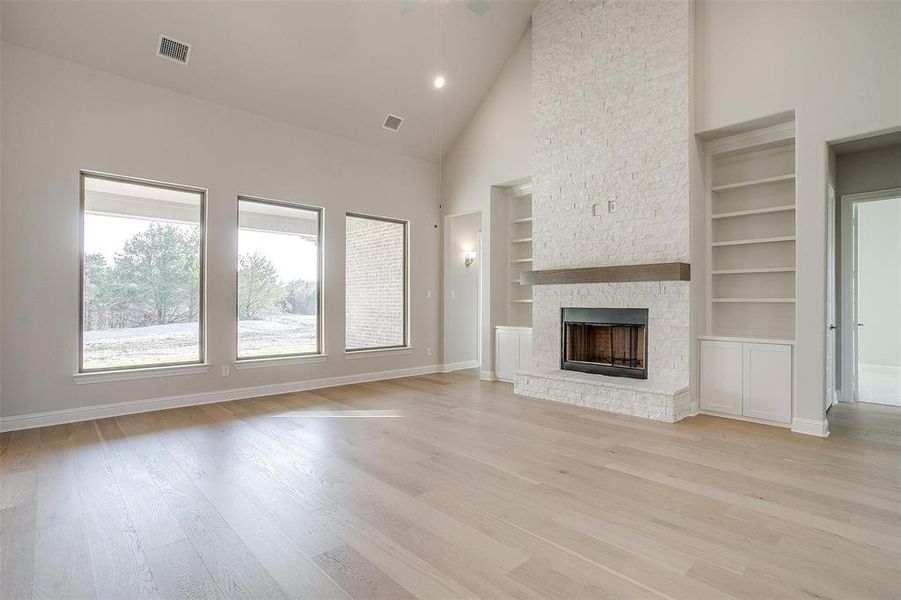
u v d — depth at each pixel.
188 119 4.83
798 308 3.85
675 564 1.94
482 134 6.58
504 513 2.41
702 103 4.39
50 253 4.10
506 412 4.58
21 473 2.98
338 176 6.04
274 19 4.57
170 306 4.85
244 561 1.97
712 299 4.73
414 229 6.92
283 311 5.68
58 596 1.74
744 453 3.35
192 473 2.98
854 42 3.57
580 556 2.01
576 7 5.24
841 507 2.47
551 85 5.49
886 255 6.90
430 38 5.44
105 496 2.63
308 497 2.61
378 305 6.61
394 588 1.78
